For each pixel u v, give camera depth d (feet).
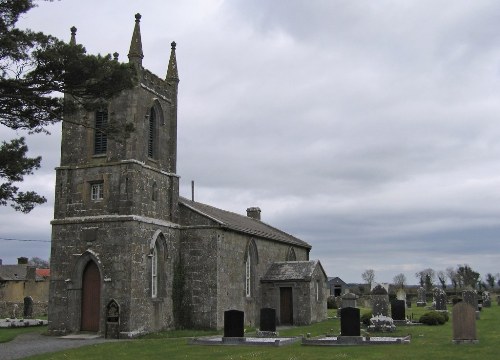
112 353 90.12
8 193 88.07
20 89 76.54
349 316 99.81
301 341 104.88
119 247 122.52
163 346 99.30
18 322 150.20
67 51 76.13
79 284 125.90
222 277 140.56
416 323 142.31
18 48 74.38
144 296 124.98
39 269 294.05
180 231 142.10
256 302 162.30
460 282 437.58
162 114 140.46
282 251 189.88
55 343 107.86
